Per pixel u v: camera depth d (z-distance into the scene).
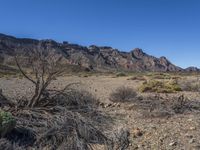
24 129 7.52
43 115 8.27
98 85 26.12
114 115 10.58
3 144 6.43
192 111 11.66
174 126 9.20
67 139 7.06
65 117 7.91
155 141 7.75
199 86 21.53
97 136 7.61
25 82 27.48
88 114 9.22
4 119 7.04
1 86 21.92
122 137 7.73
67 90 11.29
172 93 18.84
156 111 10.84
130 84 27.73
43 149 6.84
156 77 43.12
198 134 8.34
